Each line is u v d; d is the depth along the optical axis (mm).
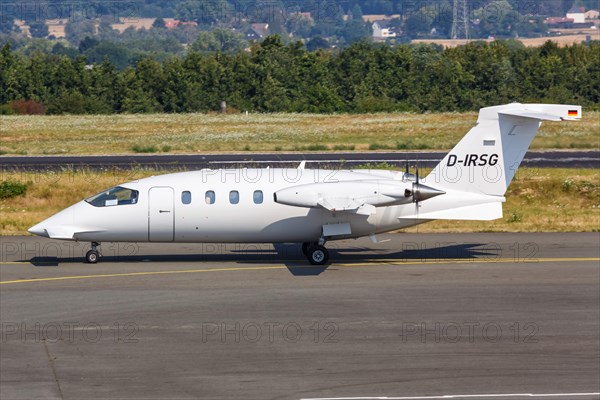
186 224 94188
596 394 60156
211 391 60219
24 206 139375
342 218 94625
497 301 81438
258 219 94375
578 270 93625
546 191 148625
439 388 60969
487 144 96188
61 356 66375
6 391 59875
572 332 72688
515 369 64500
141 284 86812
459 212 95812
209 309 78312
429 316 76750
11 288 84938
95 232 94125
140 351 67562
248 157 194250
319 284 87125
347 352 67688
